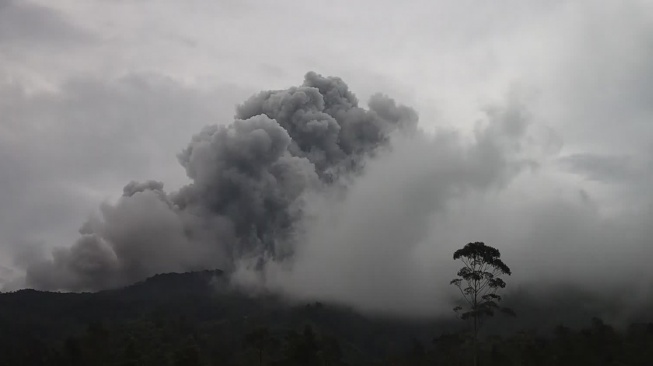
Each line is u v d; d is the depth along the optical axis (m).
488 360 102.94
